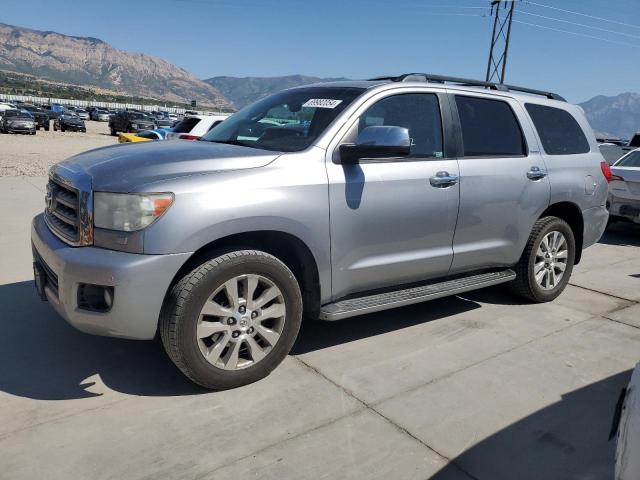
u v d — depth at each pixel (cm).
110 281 298
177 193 307
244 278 329
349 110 377
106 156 354
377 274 389
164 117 6512
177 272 311
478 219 438
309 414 314
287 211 336
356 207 367
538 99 513
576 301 536
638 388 205
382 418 313
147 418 305
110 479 255
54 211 355
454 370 375
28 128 3456
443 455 282
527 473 271
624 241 878
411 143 404
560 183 498
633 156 933
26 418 301
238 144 395
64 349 385
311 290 368
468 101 449
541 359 398
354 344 412
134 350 387
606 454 288
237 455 276
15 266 569
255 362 342
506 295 545
